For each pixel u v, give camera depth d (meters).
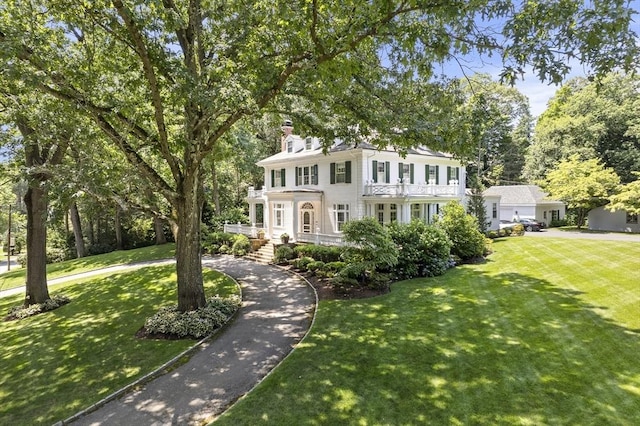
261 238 26.83
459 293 13.70
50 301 15.55
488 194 31.59
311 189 26.16
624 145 37.34
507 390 6.90
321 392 7.13
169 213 12.48
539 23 6.31
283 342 9.95
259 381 7.85
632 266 15.61
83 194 9.41
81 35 12.77
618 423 5.80
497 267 18.09
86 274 22.58
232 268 20.66
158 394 7.52
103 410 7.06
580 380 7.11
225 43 10.09
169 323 11.02
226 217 33.66
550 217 41.31
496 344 8.98
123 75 9.96
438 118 10.30
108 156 11.48
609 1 5.67
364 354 8.76
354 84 11.14
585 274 15.19
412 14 8.75
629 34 5.85
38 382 8.48
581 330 9.50
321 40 8.04
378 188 22.53
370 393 7.02
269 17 9.16
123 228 35.22
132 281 18.78
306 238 23.19
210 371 8.43
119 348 10.12
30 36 7.83
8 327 13.18
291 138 28.88
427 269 16.84
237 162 34.91
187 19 10.69
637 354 8.03
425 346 9.07
